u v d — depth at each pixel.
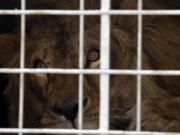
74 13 2.58
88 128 4.14
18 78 4.64
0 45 4.93
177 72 2.52
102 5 2.59
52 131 2.57
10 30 5.17
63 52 4.29
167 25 4.89
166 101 4.46
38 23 4.59
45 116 4.20
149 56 4.70
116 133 2.57
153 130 4.42
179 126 4.44
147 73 2.54
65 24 4.46
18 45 4.89
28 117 4.53
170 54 4.77
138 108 2.55
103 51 2.60
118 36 4.50
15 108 4.69
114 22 4.60
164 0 5.00
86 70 2.57
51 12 2.58
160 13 2.54
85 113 4.10
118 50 4.45
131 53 4.50
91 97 4.12
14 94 4.69
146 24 4.85
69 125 3.94
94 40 4.34
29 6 4.72
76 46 4.28
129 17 4.65
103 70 2.59
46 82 4.27
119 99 4.38
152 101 4.49
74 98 3.93
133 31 4.60
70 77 4.05
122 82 4.38
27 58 4.42
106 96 2.60
